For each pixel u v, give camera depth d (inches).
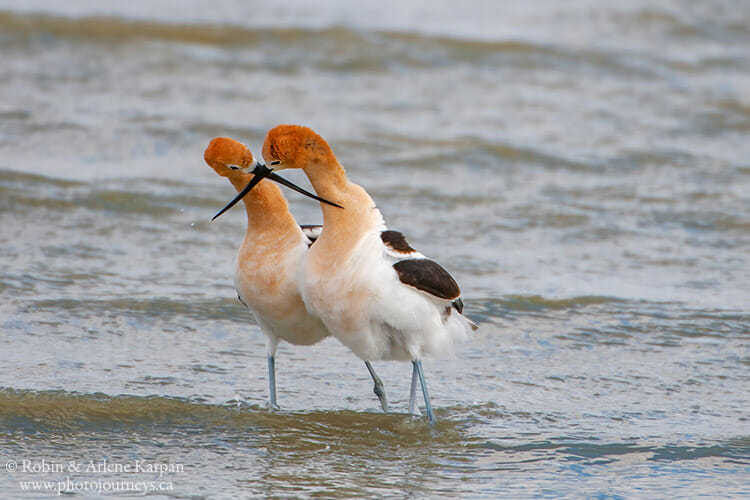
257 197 369.4
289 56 1047.0
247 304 386.0
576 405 411.2
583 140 862.5
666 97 1016.9
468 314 511.2
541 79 1051.3
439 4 1305.4
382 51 1079.0
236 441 369.4
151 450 359.6
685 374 446.0
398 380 436.5
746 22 1317.7
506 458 358.9
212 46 1055.6
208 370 437.4
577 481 339.9
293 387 424.2
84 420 381.4
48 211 637.3
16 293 512.1
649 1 1371.8
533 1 1353.3
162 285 537.3
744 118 954.1
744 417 400.5
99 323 482.6
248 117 858.1
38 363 430.3
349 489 330.0
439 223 658.2
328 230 362.6
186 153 773.9
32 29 1045.8
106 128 809.5
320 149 362.0
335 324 362.9
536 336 489.1
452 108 932.6
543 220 672.4
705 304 532.7
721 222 679.7
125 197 668.1
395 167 766.5
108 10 1134.4
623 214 689.0
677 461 357.4
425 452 362.9
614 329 498.3
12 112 832.3
